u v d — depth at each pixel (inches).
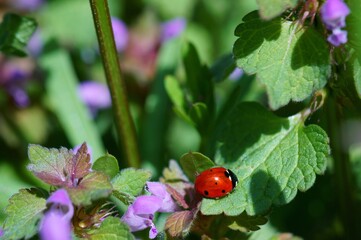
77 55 13.8
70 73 12.6
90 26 14.3
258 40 9.3
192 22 14.6
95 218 9.1
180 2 14.7
